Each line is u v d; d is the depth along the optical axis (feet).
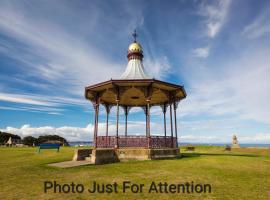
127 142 53.01
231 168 39.29
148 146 52.44
